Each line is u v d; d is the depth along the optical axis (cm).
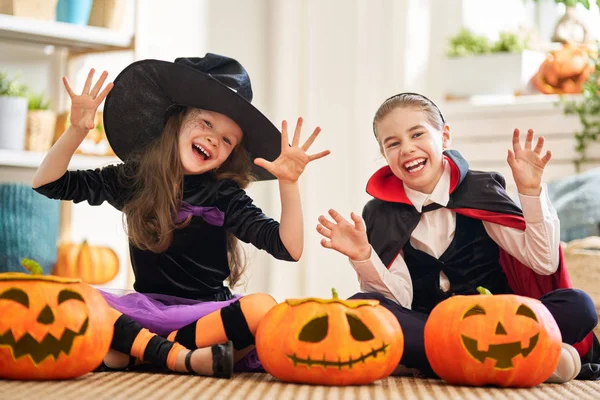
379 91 387
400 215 203
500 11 406
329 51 394
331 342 154
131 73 200
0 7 283
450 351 160
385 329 157
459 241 200
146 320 180
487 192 199
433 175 200
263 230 192
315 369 154
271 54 404
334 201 391
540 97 354
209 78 192
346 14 390
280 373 157
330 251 390
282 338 156
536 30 392
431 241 200
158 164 197
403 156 198
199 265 199
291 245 184
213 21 384
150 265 198
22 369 150
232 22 392
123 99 205
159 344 169
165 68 195
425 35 393
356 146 388
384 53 386
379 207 207
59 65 326
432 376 183
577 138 339
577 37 365
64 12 298
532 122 352
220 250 203
